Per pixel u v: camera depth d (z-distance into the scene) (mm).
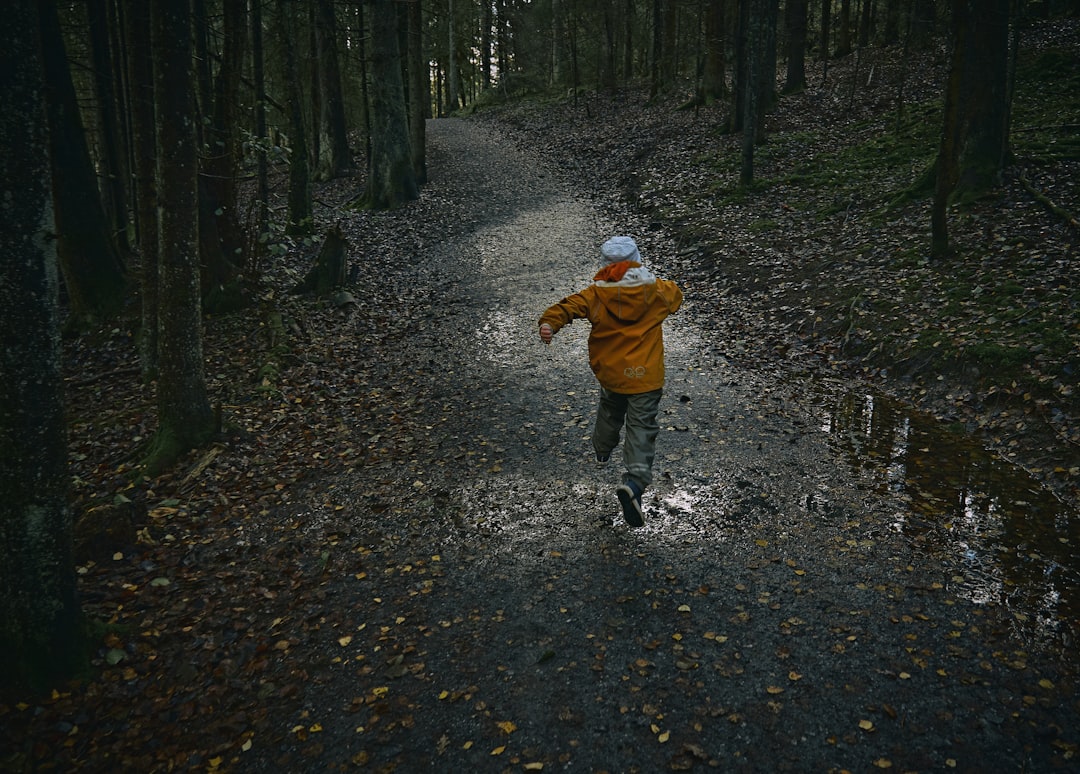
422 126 22469
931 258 9766
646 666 3432
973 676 3229
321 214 19297
